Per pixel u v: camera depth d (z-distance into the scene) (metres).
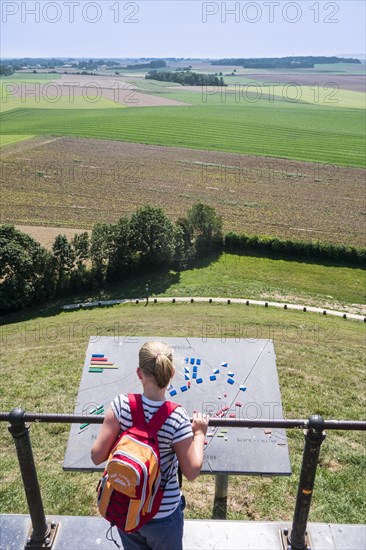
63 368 20.58
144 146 90.62
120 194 64.12
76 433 9.52
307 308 35.28
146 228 41.72
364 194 65.12
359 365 21.48
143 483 2.93
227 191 65.88
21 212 57.44
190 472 3.13
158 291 38.97
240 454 9.14
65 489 10.85
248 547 4.25
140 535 3.39
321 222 55.47
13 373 20.27
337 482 11.23
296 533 4.16
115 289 40.16
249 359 10.98
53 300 39.03
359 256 44.81
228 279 41.59
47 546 4.20
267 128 108.69
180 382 10.34
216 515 10.19
